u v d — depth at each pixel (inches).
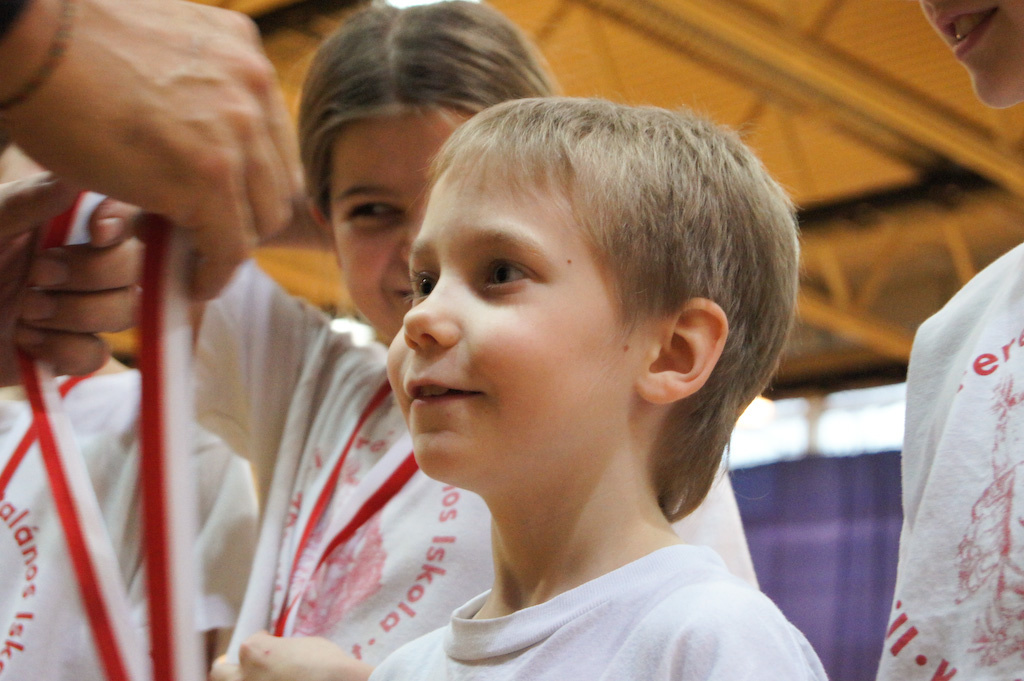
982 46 38.0
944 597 34.6
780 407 327.6
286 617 47.0
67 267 39.0
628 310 31.7
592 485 31.5
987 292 40.3
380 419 52.1
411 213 48.0
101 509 52.9
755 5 209.0
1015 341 36.8
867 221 271.7
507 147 32.4
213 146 32.6
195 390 55.1
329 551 48.0
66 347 39.8
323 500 50.5
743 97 235.3
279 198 37.2
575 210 31.6
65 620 48.9
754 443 323.0
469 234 31.2
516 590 33.1
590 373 30.9
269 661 41.5
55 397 38.8
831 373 321.7
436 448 30.0
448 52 48.7
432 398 30.5
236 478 56.6
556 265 30.9
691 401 33.7
